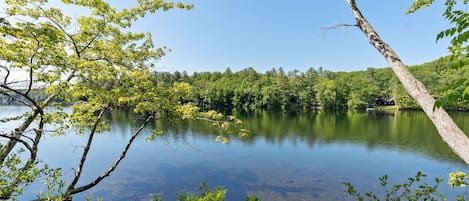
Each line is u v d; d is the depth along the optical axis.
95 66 4.43
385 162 13.57
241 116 38.72
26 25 3.69
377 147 16.94
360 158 14.34
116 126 22.83
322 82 55.94
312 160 14.05
